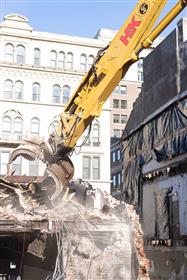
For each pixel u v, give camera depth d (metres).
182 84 20.05
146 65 24.89
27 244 13.49
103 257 11.64
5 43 49.66
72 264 11.34
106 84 12.27
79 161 48.69
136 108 25.98
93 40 53.00
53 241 12.15
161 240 20.95
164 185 21.23
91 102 12.49
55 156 12.86
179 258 19.02
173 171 20.30
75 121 12.60
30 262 15.05
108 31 70.12
